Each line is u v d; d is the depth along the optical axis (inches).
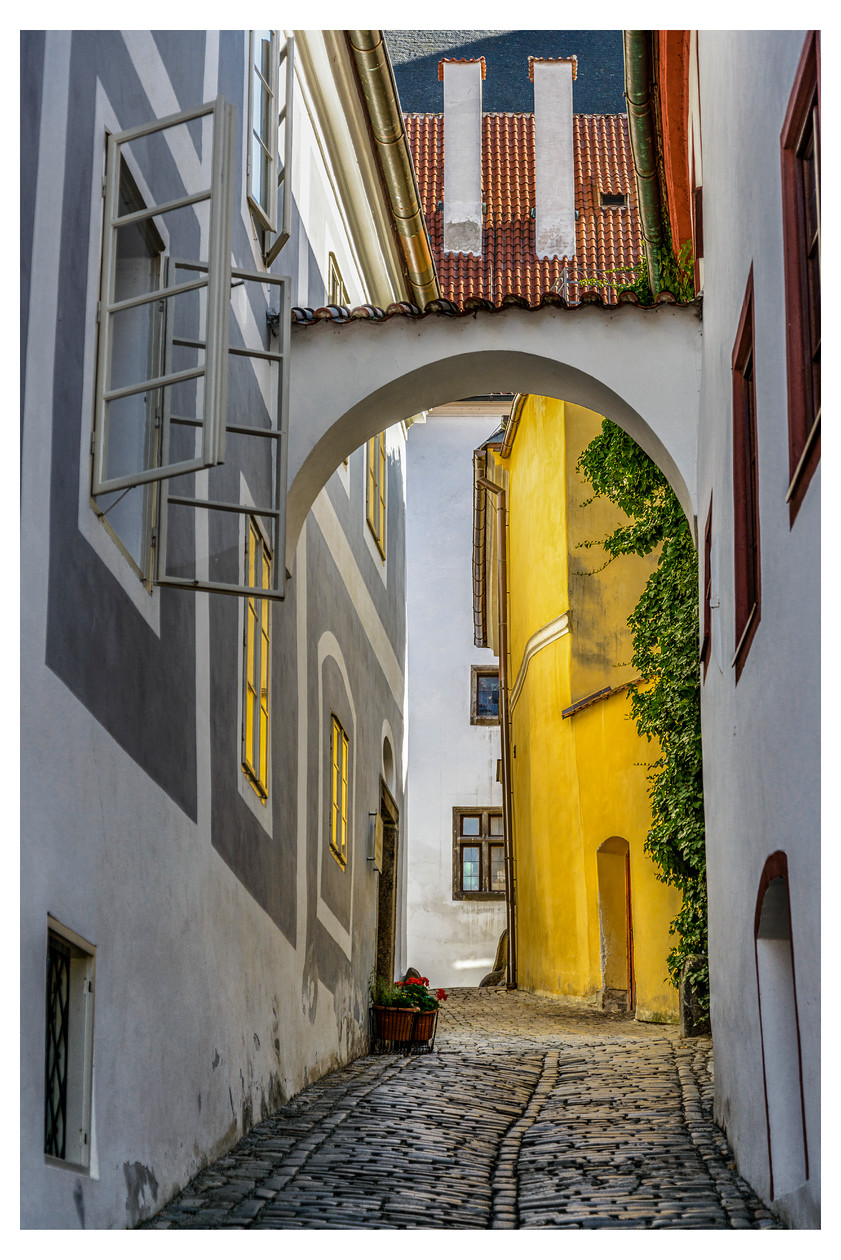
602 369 422.3
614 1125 371.2
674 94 469.1
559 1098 429.1
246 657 379.2
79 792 231.6
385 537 729.0
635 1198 281.3
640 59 461.1
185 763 307.3
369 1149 334.3
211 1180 295.1
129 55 277.1
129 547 276.7
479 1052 570.3
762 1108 283.1
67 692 226.8
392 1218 263.0
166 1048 282.2
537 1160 330.6
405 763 834.8
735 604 310.3
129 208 280.8
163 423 281.4
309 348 431.5
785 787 242.4
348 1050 535.8
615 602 850.8
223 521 355.3
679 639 550.3
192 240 322.0
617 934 778.8
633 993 754.2
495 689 1222.9
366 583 652.1
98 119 251.1
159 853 283.1
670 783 562.9
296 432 426.9
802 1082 223.6
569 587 850.8
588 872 792.3
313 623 505.0
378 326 430.9
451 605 1237.1
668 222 542.0
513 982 983.0
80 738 233.0
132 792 263.9
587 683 841.5
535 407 934.4
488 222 1103.0
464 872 1190.9
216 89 355.9
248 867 374.6
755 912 283.9
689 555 555.5
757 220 271.4
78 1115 231.0
